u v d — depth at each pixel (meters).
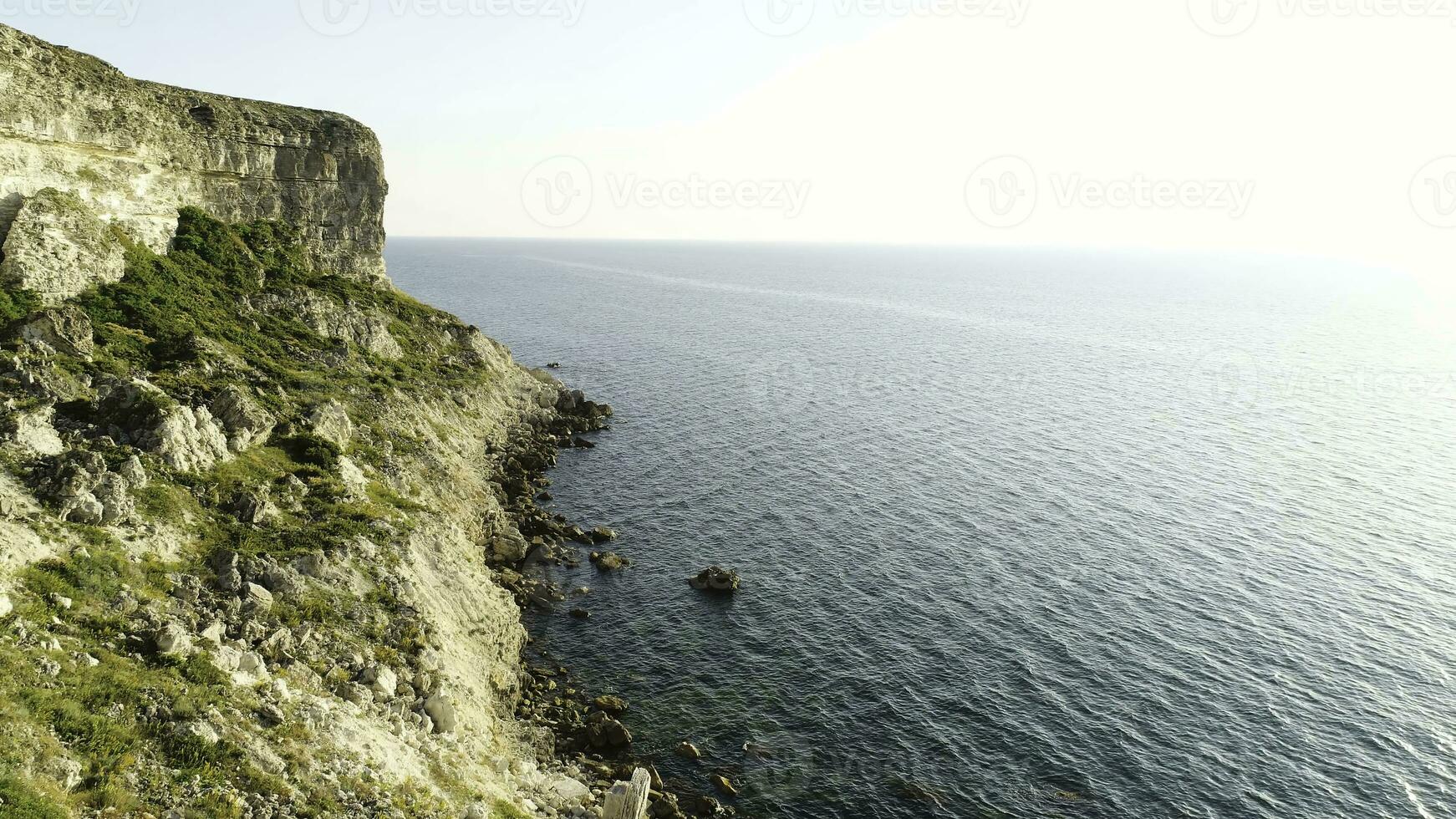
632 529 66.12
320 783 24.55
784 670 46.53
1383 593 56.66
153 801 20.28
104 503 31.69
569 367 130.75
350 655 33.56
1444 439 98.62
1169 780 38.44
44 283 46.41
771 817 35.91
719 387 118.31
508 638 47.22
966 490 75.62
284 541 38.41
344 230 91.88
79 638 24.78
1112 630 51.12
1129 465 84.44
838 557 61.12
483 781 31.61
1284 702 44.31
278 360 61.44
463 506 60.75
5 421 32.47
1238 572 59.41
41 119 50.59
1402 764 39.78
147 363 46.62
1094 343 179.88
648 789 31.75
